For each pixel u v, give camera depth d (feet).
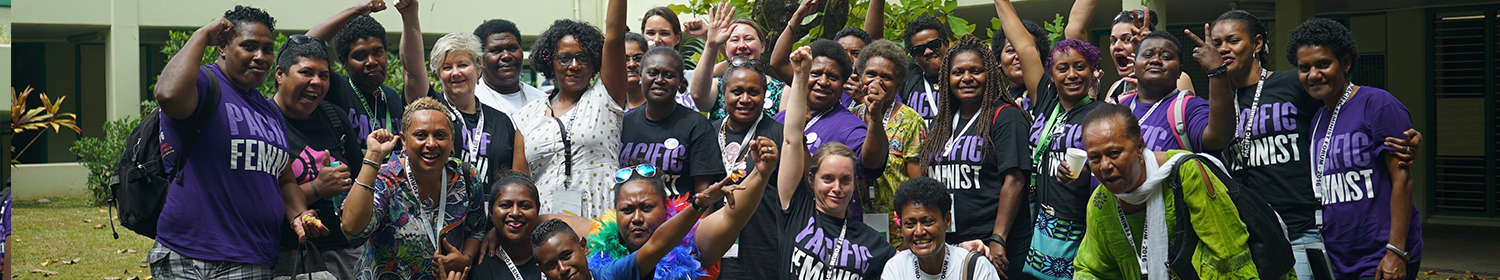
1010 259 14.66
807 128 15.35
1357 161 12.82
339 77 14.76
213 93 12.11
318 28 15.11
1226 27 14.10
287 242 13.55
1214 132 13.16
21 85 50.75
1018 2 30.63
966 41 15.34
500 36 17.01
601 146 15.23
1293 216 13.44
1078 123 14.07
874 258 13.48
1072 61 14.29
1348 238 12.96
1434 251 27.86
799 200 13.83
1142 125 14.23
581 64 15.53
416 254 12.37
